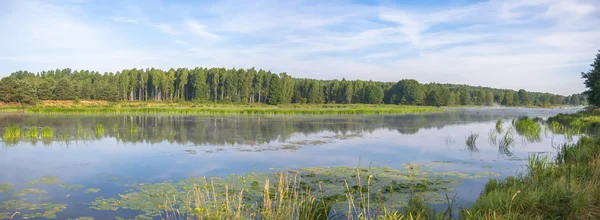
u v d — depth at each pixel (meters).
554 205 6.96
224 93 97.06
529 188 7.91
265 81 90.25
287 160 14.34
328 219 7.13
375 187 9.93
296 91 96.38
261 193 9.23
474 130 28.06
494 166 13.35
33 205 8.46
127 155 15.28
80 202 8.71
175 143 18.86
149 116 40.53
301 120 36.66
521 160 14.67
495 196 7.58
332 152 16.44
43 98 67.94
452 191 9.63
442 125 33.22
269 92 86.12
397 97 113.94
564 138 22.20
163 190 9.75
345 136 22.81
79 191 9.71
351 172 11.98
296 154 15.79
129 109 50.16
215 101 85.81
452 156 15.66
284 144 18.84
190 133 23.30
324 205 7.30
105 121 32.16
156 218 7.60
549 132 26.03
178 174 11.80
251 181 10.68
